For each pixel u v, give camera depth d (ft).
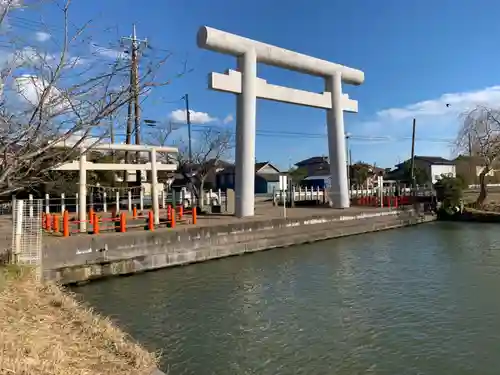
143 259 48.03
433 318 31.14
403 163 212.43
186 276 46.26
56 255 41.98
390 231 84.12
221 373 22.99
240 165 67.87
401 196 106.73
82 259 43.86
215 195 89.97
